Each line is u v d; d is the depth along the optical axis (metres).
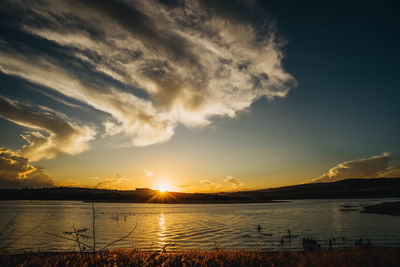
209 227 51.59
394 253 14.03
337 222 54.22
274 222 59.12
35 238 34.44
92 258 13.95
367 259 12.73
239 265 13.45
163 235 40.25
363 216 65.69
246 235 39.22
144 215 85.88
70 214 85.75
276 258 15.12
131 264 13.55
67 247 28.56
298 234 39.00
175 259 15.08
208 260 14.66
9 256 15.16
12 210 105.00
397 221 52.81
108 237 37.59
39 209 114.44
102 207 140.75
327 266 12.19
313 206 132.75
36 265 13.22
